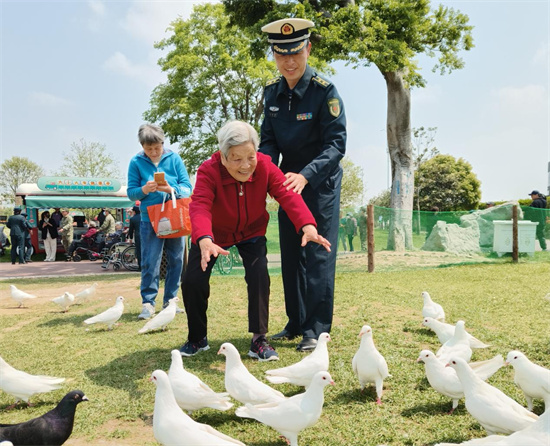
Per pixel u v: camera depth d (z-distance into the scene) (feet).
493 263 42.45
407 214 50.85
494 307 21.88
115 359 15.24
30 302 29.32
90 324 21.20
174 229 20.74
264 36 64.54
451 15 61.05
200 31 105.91
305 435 9.72
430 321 15.85
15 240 62.13
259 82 101.65
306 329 15.67
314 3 64.34
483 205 168.35
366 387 12.17
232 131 12.27
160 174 20.13
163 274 36.01
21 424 9.22
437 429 9.75
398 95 62.13
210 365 13.97
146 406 11.41
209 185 13.44
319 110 15.44
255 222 14.44
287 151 16.05
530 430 7.28
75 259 66.08
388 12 56.39
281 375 11.15
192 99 102.83
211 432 8.36
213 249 12.21
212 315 21.27
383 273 36.96
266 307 14.39
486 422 8.84
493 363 10.46
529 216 51.21
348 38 53.67
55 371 14.29
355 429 9.87
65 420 9.32
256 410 9.15
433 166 183.73
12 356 16.28
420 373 12.98
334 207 15.62
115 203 67.97
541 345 15.29
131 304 25.86
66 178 66.74
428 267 40.75
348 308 21.75
